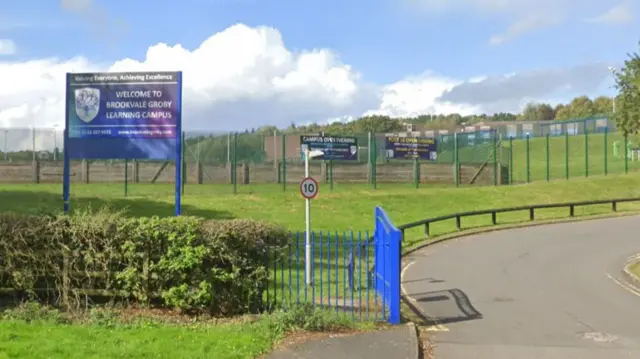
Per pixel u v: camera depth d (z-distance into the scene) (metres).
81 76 13.97
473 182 38.25
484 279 14.55
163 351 7.22
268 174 35.81
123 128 13.97
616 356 8.23
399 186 36.31
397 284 9.33
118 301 9.48
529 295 12.63
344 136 36.00
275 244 9.74
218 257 9.18
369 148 36.81
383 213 10.62
